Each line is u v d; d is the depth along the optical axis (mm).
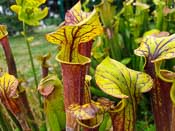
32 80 904
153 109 297
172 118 286
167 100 288
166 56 273
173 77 278
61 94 355
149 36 297
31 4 418
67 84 284
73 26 253
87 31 261
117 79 280
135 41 748
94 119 292
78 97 286
